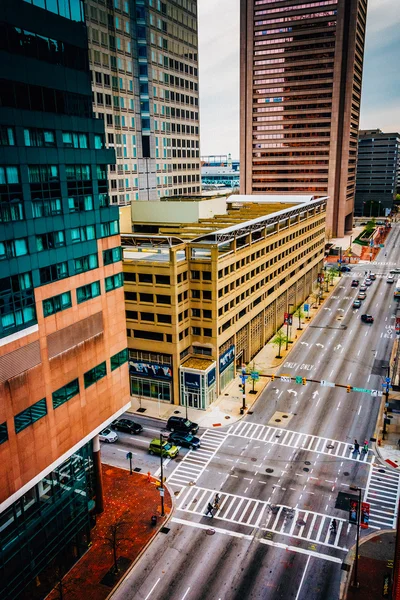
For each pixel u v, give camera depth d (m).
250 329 75.69
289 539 39.72
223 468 49.78
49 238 33.00
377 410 61.00
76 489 37.53
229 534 40.47
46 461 33.84
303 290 110.44
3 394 29.59
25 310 31.19
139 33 104.00
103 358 40.22
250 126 184.25
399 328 85.44
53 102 32.94
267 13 171.38
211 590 34.75
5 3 28.58
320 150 176.62
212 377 62.72
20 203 30.36
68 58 34.09
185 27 123.12
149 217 89.25
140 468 50.28
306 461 50.59
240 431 56.84
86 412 38.50
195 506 44.06
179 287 59.44
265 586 35.00
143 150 111.25
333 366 74.56
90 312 38.03
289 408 62.06
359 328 92.38
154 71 109.75
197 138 135.88
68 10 33.75
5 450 30.03
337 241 183.75
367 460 50.59
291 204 109.44
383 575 35.78
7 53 28.95
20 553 32.03
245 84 181.25
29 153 30.88
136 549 38.88
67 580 35.91
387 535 40.03
